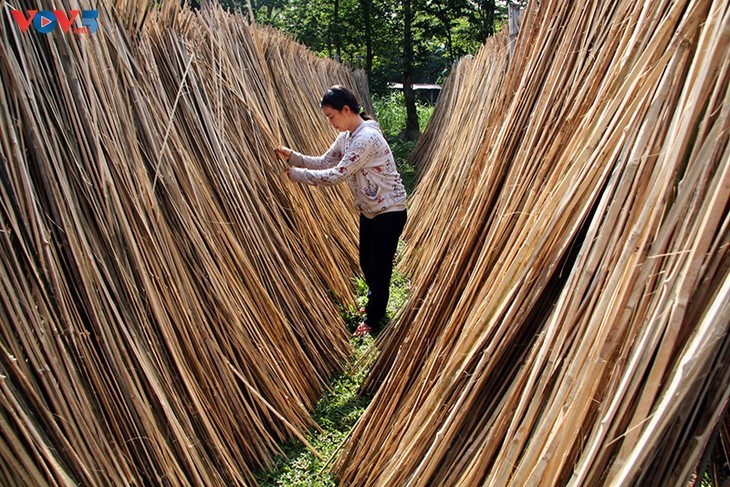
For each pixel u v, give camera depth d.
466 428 1.69
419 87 25.20
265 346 2.61
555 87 1.81
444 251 2.55
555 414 1.29
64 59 1.88
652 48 1.30
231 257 2.61
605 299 1.25
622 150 1.35
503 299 1.67
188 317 2.20
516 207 1.84
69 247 1.75
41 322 1.61
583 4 1.77
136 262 2.00
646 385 1.10
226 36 3.31
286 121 4.18
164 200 2.30
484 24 16.28
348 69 10.32
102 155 1.94
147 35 2.48
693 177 1.11
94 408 1.73
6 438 1.42
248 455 2.37
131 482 1.75
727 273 1.05
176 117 2.57
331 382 3.10
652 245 1.17
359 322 3.86
